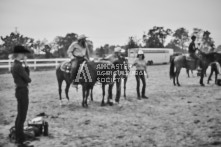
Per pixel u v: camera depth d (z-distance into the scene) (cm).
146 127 668
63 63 948
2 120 749
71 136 600
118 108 905
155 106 931
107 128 661
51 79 1891
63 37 7075
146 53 4366
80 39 908
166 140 566
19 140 538
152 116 784
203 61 1438
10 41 3991
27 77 523
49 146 534
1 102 1031
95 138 584
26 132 573
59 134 615
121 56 971
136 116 786
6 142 560
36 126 612
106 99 1086
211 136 588
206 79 1797
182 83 1606
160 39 8788
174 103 982
